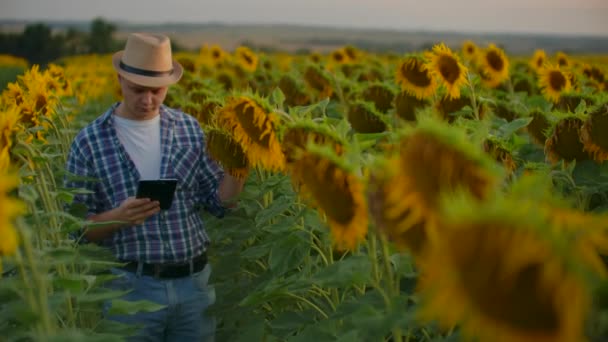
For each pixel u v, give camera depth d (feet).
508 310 5.61
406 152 7.25
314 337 11.78
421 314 6.05
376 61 49.01
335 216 9.14
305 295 15.62
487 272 5.62
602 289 6.25
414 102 22.70
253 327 16.29
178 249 16.75
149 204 15.71
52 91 22.17
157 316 16.51
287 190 16.11
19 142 12.16
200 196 17.65
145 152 16.89
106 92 57.93
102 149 16.66
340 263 10.28
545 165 13.62
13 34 220.43
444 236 5.88
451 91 20.04
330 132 10.13
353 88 32.55
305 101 32.48
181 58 45.47
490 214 5.61
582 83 28.73
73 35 220.23
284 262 13.12
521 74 40.29
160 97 16.56
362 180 8.80
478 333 5.92
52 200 15.02
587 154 14.10
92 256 15.61
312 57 56.24
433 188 7.07
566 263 5.44
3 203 7.57
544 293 5.49
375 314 9.42
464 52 39.58
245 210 19.75
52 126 20.58
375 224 8.34
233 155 15.60
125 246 16.53
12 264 11.46
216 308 17.17
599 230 6.34
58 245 13.65
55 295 10.75
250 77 45.34
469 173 6.94
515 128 14.85
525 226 5.53
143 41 16.07
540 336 5.58
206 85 32.78
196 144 17.31
